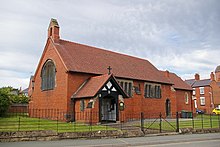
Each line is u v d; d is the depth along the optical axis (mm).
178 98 46281
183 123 28531
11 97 35000
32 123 22469
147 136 19859
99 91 25406
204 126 26656
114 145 15141
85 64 30891
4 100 28766
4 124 20672
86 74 29781
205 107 65812
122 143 15953
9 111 34500
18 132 15555
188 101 48531
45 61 32531
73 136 17203
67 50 31656
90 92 25969
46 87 31797
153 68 43188
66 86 27844
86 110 25500
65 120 27031
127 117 31891
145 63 43125
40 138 16078
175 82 47469
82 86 28844
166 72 43656
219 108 61781
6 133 15211
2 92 29094
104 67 32781
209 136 20953
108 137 18469
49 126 20984
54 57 30906
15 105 37062
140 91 35281
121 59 38375
